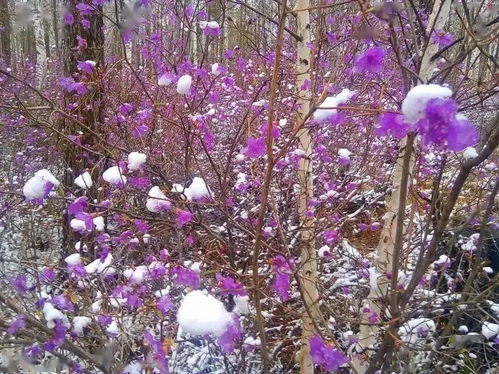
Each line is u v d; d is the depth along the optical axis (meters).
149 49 3.96
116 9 2.71
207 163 4.06
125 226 3.29
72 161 4.10
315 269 2.90
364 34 1.76
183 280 2.20
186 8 3.52
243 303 2.16
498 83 2.26
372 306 2.95
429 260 1.86
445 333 2.43
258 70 5.32
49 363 2.30
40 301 2.13
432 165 3.76
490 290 2.31
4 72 2.67
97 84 3.36
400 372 2.44
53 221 5.06
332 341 2.04
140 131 3.29
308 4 3.00
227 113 5.01
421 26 1.98
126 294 2.35
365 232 4.52
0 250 4.48
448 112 1.08
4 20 8.91
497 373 2.94
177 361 3.21
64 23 4.34
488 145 1.46
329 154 4.06
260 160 3.85
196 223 2.54
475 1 2.15
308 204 2.99
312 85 1.99
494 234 3.60
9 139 6.35
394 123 1.38
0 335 2.44
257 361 2.97
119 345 2.50
